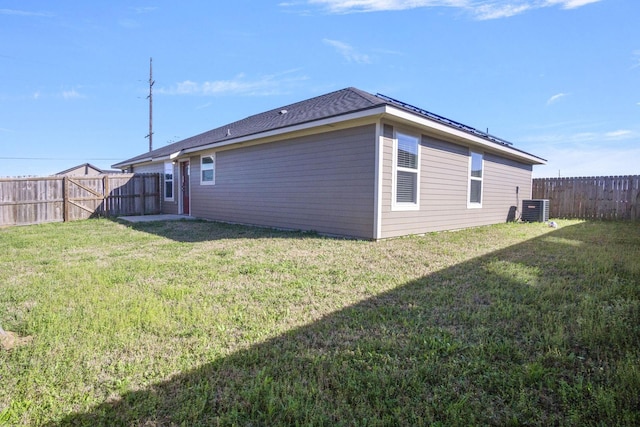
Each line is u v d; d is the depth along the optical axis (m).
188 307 3.23
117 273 4.45
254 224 9.95
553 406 1.77
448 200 8.80
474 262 5.01
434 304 3.29
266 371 2.13
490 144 9.68
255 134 8.92
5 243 7.07
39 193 11.57
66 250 6.27
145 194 14.52
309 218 8.18
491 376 2.04
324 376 2.07
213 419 1.71
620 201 12.48
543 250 5.91
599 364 2.14
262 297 3.53
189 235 8.13
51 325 2.79
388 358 2.27
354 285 3.95
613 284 3.70
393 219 7.12
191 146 12.50
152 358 2.30
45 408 1.81
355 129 7.07
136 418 1.73
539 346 2.39
